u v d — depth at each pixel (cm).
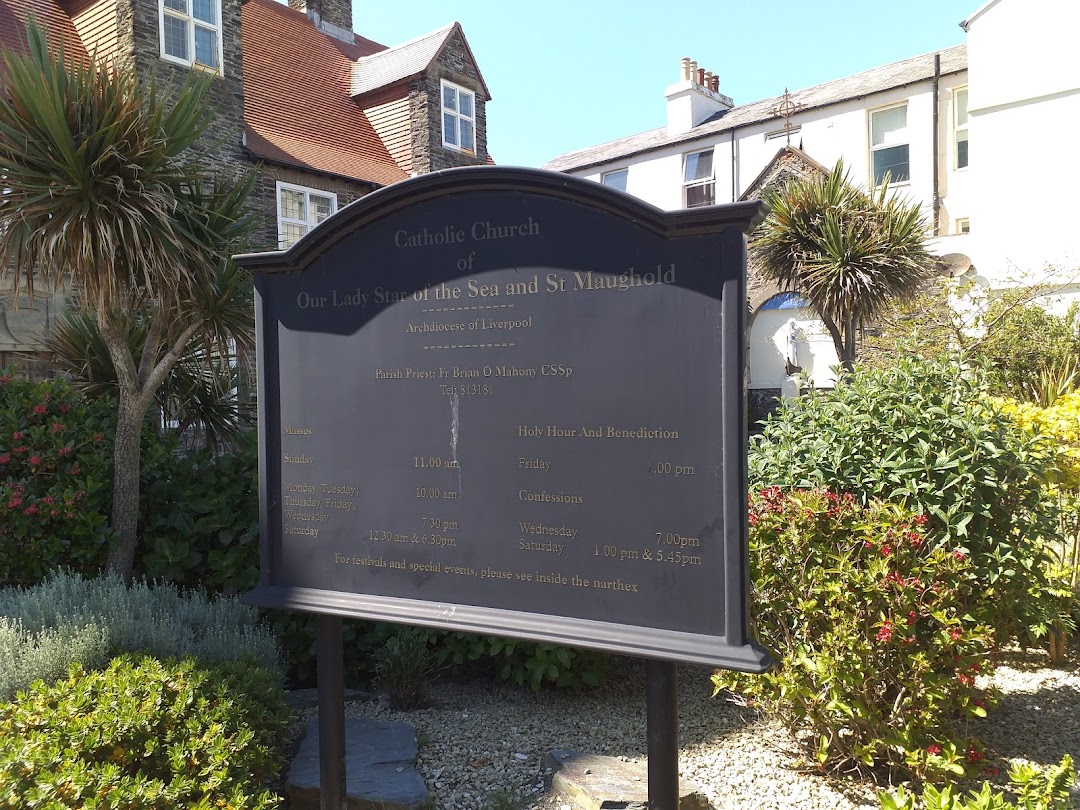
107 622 346
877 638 308
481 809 313
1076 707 408
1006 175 1274
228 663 329
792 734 359
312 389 292
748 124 1888
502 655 448
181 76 1081
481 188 257
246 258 295
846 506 346
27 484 435
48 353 618
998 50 1281
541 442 252
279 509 299
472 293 262
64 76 409
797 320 1761
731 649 223
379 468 279
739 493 223
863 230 1008
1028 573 393
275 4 1662
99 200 405
